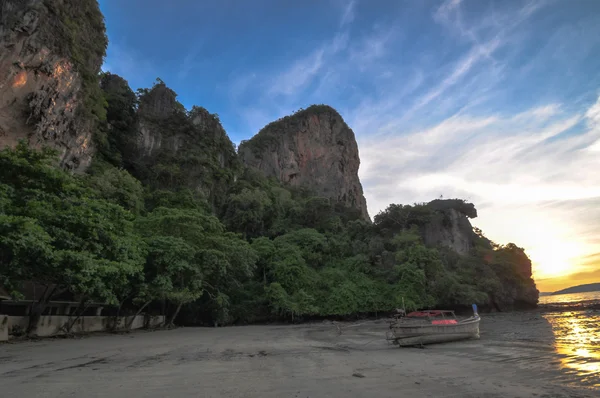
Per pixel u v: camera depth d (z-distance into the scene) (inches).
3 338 809.5
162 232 1483.8
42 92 1818.4
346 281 2317.9
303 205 3560.5
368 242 3093.0
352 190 7130.9
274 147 6279.5
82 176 1891.0
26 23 1747.0
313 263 2559.1
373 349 794.2
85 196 1018.7
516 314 2581.2
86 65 2207.2
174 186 2687.0
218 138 3464.6
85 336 1035.3
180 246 1323.8
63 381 408.5
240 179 3654.0
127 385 388.2
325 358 637.3
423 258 2475.4
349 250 2839.6
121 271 963.3
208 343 919.0
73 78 2033.7
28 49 1753.2
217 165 3218.5
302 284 2214.6
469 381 431.5
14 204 831.1
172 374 460.4
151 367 520.1
